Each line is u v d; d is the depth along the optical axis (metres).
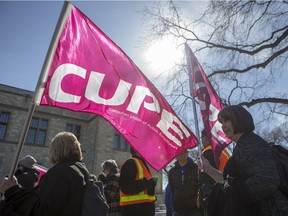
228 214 1.80
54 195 1.92
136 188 3.49
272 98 10.28
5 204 1.86
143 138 2.54
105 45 2.61
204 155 3.89
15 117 18.75
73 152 2.31
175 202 3.98
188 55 3.25
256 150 1.78
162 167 2.54
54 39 2.28
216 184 2.05
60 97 2.23
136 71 2.71
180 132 2.81
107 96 2.47
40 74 2.19
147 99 2.69
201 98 3.10
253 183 1.66
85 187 2.14
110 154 19.84
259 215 1.76
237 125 2.03
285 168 1.78
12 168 1.97
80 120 21.52
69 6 2.33
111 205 4.55
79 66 2.40
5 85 19.77
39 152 18.72
